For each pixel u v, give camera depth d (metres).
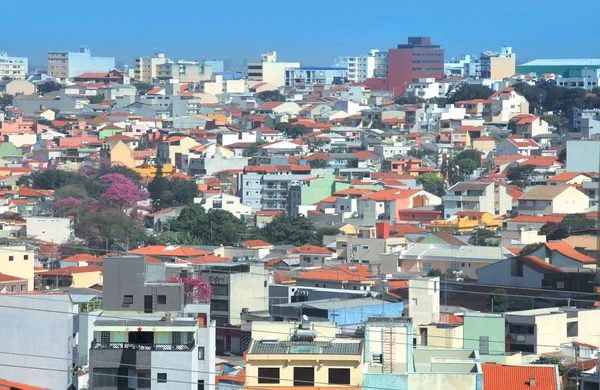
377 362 174.38
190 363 187.00
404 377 168.12
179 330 189.00
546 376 181.88
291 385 171.00
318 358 170.25
